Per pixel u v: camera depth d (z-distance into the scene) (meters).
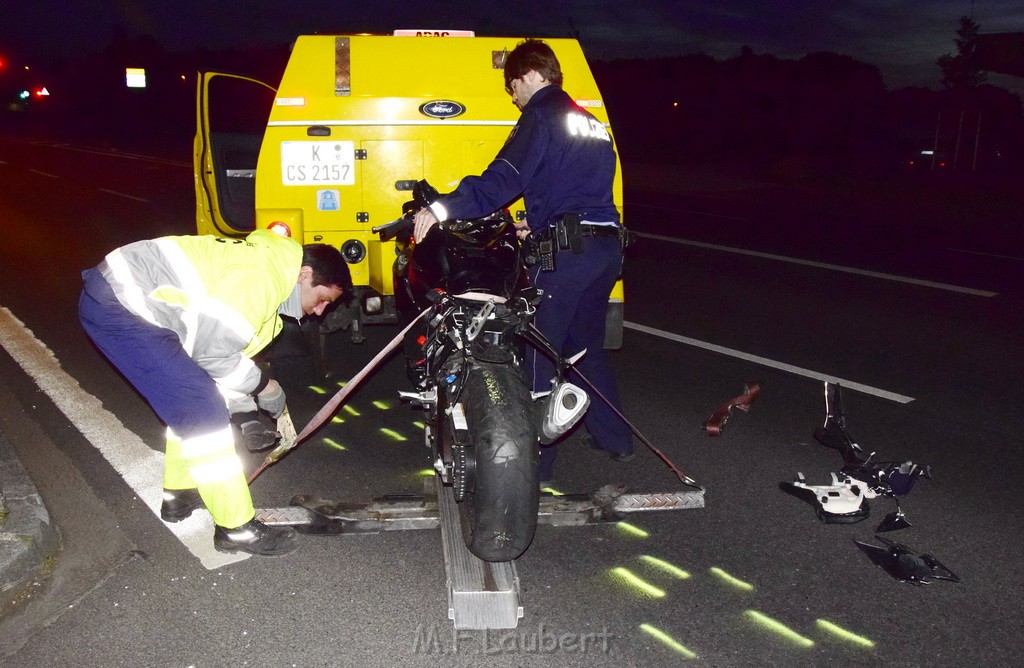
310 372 5.99
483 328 3.70
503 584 3.56
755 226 13.42
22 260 10.30
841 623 3.53
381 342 7.07
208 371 3.71
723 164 23.95
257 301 3.66
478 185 3.96
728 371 6.54
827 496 4.39
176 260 3.65
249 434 3.99
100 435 5.18
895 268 10.16
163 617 3.50
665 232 12.70
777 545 4.11
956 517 4.39
